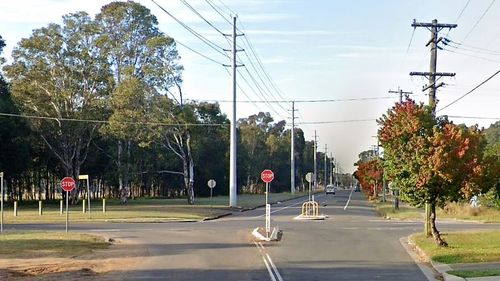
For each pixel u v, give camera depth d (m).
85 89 68.12
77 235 28.77
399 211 51.91
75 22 67.38
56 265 18.28
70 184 31.14
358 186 180.75
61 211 49.53
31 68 66.12
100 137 75.38
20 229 34.34
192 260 19.36
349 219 43.25
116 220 43.12
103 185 103.19
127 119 63.78
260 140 128.50
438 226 35.34
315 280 14.95
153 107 64.88
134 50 69.44
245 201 79.62
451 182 21.44
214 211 52.66
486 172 21.55
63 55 66.69
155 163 90.25
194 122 67.75
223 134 110.94
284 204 72.75
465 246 22.23
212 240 26.80
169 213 49.25
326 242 25.56
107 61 68.56
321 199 93.25
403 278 15.45
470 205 47.66
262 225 36.75
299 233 30.27
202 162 108.00
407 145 21.84
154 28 70.69
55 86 66.94
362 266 17.81
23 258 20.12
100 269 17.34
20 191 86.38
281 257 20.09
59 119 67.00
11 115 63.38
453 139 21.27
